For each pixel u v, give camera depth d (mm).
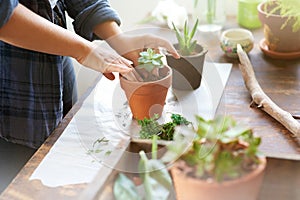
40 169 1000
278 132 1064
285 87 1235
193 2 1693
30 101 1331
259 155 792
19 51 1283
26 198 927
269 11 1384
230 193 742
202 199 757
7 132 1379
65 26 1366
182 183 760
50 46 1106
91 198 816
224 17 1627
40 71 1298
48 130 1346
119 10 1856
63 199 918
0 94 1347
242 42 1389
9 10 1025
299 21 1307
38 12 1239
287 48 1361
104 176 853
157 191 834
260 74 1305
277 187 815
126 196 827
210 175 748
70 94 1445
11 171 1341
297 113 1124
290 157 843
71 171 989
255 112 1140
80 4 1355
